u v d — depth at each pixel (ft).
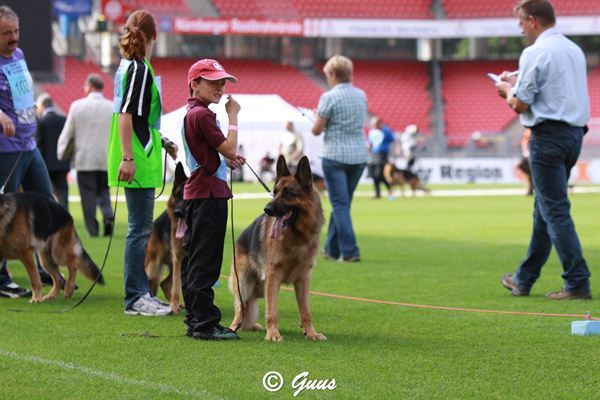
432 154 170.09
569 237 38.50
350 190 54.70
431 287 42.88
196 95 29.09
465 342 29.45
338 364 26.04
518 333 31.01
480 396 22.58
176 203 33.91
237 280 31.45
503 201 114.21
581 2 188.24
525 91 37.99
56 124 65.31
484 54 216.33
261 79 188.85
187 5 182.91
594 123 167.94
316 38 204.23
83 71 177.58
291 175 29.91
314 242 29.91
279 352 27.73
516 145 169.99
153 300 34.86
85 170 65.41
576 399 22.40
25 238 37.06
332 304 37.86
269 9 188.96
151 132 33.73
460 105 188.65
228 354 27.35
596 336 30.37
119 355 27.07
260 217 31.40
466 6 195.52
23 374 24.50
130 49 32.96
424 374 24.86
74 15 169.58
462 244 63.57
